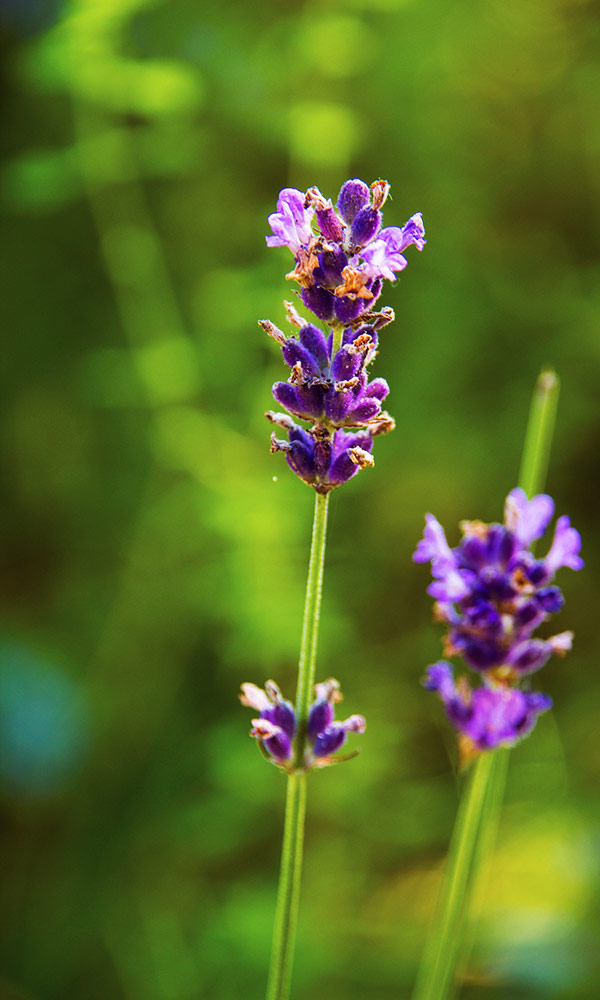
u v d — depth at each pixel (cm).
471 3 87
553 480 92
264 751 39
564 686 88
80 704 80
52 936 69
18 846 76
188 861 74
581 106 92
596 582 92
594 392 89
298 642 70
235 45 78
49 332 91
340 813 73
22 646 83
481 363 90
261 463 74
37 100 86
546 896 68
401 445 83
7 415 92
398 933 67
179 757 78
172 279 86
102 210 73
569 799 76
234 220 86
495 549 42
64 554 91
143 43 77
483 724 42
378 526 90
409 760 83
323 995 61
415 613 90
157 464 83
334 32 69
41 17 83
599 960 60
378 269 38
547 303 88
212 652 81
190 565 81
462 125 89
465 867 43
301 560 78
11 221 91
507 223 94
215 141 83
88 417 90
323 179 77
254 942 62
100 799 78
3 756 77
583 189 93
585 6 93
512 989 60
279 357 71
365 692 79
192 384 70
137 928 68
